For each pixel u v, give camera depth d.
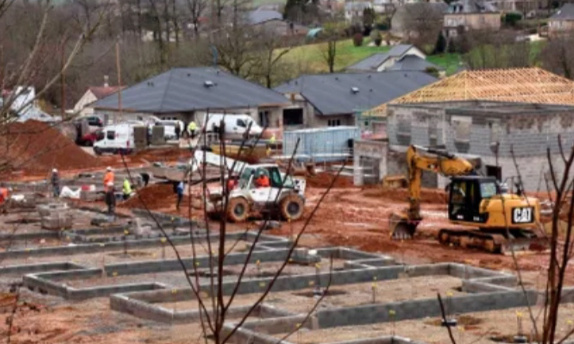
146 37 130.50
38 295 39.00
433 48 173.00
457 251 47.75
